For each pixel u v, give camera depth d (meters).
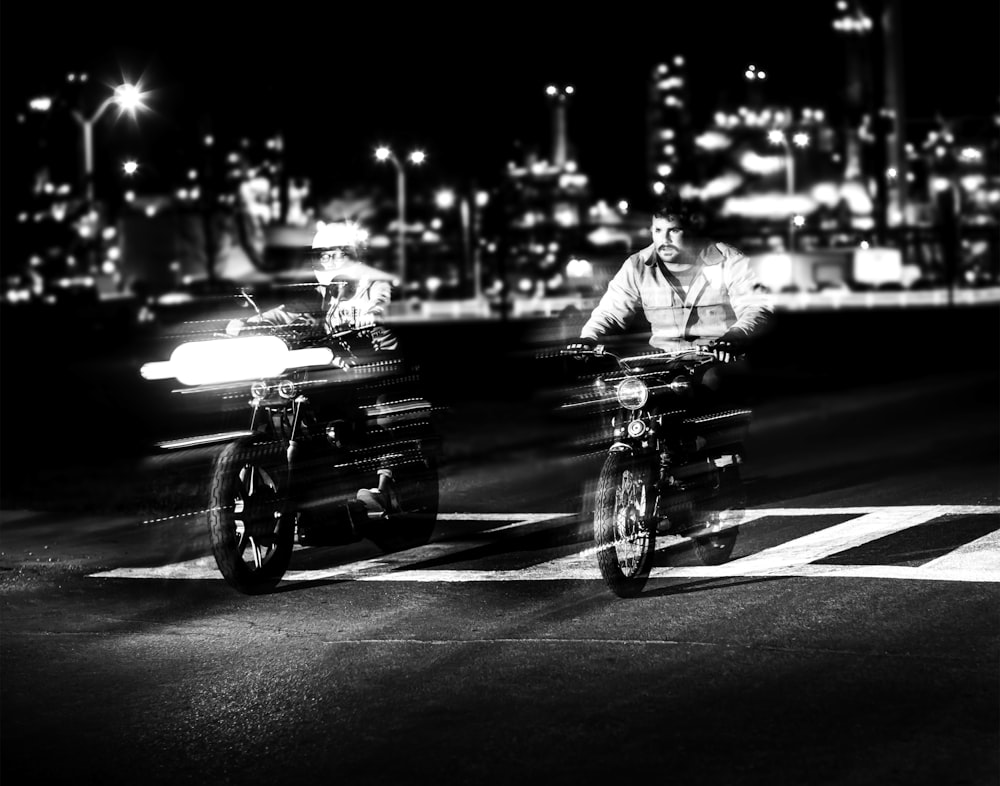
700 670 6.73
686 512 8.69
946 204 79.44
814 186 94.31
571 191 88.31
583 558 9.57
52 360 38.72
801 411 19.67
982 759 5.42
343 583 9.09
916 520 10.34
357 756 5.77
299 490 8.74
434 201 87.94
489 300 80.94
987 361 28.80
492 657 7.14
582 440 16.50
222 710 6.46
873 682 6.41
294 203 74.19
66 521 12.11
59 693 6.82
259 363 8.29
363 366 9.19
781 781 5.29
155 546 10.79
